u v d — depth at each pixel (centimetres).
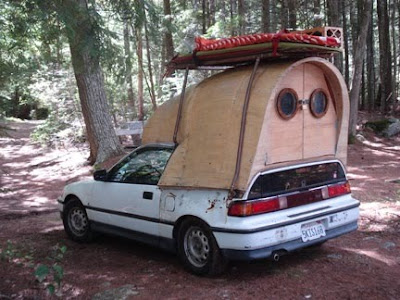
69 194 711
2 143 2083
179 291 491
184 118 551
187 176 531
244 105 492
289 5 1986
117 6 879
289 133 515
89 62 832
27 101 2120
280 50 484
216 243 500
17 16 709
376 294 463
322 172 554
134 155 623
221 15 2338
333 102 562
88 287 516
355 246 631
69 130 1980
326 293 469
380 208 841
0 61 745
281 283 501
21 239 740
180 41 1989
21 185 1331
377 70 3544
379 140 2045
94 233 688
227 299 464
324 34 509
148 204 577
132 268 577
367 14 1886
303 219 511
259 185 489
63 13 671
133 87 2314
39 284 529
